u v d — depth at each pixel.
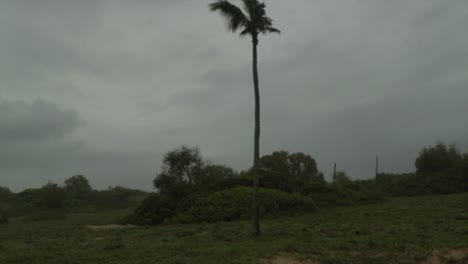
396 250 13.87
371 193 47.28
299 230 20.05
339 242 15.23
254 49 19.30
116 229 26.84
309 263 12.34
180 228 25.05
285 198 33.16
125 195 77.50
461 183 58.19
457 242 14.79
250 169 48.12
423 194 58.78
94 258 14.07
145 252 14.81
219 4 18.45
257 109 18.95
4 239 22.36
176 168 42.00
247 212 30.27
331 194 43.09
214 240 17.70
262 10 18.98
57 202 65.06
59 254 15.24
